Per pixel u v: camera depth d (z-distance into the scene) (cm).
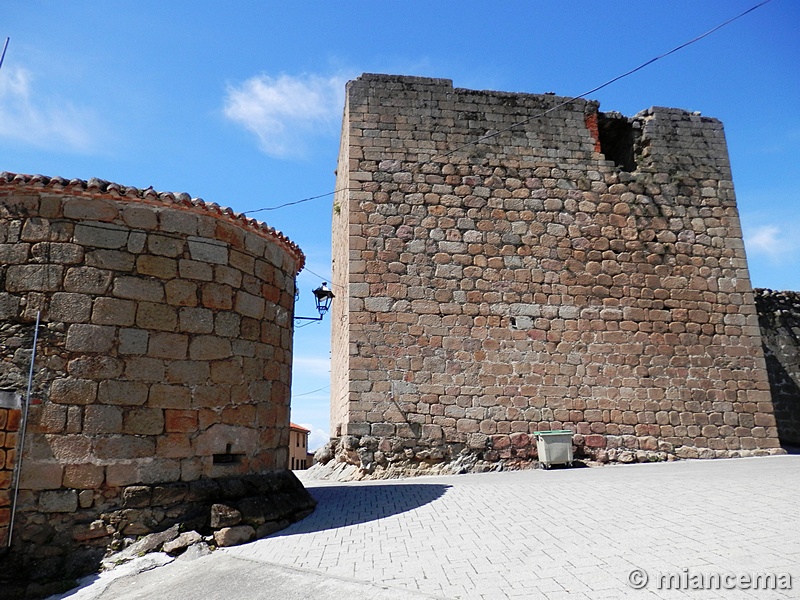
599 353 1479
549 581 492
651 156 1650
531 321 1468
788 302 2009
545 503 808
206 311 788
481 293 1463
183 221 789
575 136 1609
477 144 1556
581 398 1444
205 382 771
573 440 1417
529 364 1443
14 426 669
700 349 1528
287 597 522
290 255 976
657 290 1546
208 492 737
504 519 726
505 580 504
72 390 694
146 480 708
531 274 1495
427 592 490
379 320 1411
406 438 1358
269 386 870
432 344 1416
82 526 669
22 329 700
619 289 1528
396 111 1547
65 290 716
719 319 1559
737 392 1516
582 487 925
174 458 730
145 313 743
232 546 707
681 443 1460
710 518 653
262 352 861
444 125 1555
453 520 744
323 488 1166
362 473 1320
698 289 1569
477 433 1384
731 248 1611
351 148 1504
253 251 869
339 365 1728
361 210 1470
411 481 1198
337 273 1919
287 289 956
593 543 589
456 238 1488
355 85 1552
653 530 620
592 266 1529
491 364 1427
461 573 532
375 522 774
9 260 720
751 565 489
